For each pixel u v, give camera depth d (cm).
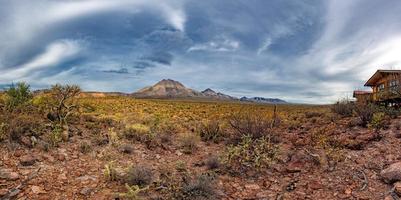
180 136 1199
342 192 654
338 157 843
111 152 902
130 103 4356
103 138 1016
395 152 852
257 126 1147
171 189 658
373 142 968
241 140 1099
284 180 745
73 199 596
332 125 1334
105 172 703
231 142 1116
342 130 1209
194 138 1110
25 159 729
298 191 677
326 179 729
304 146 1023
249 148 950
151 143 1050
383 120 1216
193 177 725
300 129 1388
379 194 632
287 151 956
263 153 886
